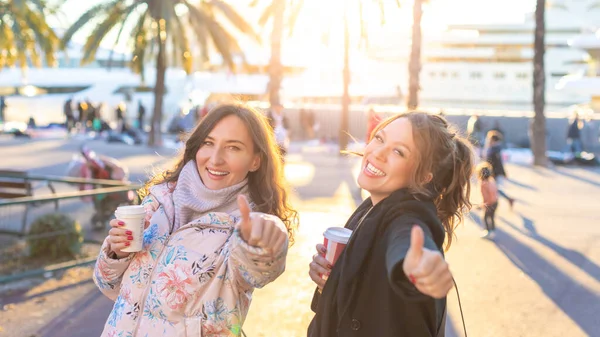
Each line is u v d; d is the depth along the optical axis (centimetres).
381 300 182
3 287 609
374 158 198
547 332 506
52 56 1833
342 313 189
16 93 3125
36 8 1705
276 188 249
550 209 1151
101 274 231
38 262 703
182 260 218
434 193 195
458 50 4684
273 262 191
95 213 909
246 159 234
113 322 223
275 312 521
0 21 1573
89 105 3016
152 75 3047
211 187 233
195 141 239
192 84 3128
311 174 1595
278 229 186
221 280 215
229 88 3062
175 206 233
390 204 188
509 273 685
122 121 2780
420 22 1471
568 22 4731
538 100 2036
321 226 889
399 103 3309
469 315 544
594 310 560
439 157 196
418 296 155
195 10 2264
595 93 2789
